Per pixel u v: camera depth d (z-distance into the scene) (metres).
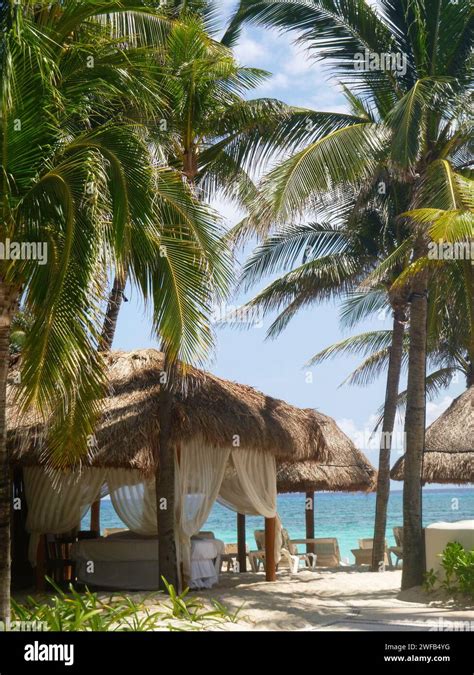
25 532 16.02
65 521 14.52
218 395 14.48
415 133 13.35
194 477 14.15
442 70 15.11
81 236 8.50
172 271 9.80
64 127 9.59
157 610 10.88
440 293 16.89
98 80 9.33
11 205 8.43
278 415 15.67
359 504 69.88
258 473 15.72
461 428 16.95
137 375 14.52
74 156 8.66
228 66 13.84
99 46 9.63
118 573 14.55
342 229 19.36
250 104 14.87
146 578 14.49
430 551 14.20
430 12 14.98
